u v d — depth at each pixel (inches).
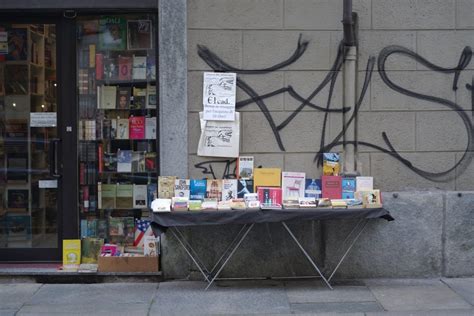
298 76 267.1
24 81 281.7
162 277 266.8
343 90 267.3
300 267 267.6
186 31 263.9
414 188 270.7
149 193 282.7
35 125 280.8
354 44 264.8
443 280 265.9
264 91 266.8
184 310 231.6
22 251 280.4
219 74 264.8
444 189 271.1
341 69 267.1
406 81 269.1
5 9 268.8
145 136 281.9
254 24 265.7
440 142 270.5
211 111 264.4
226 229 265.4
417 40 268.4
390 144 269.4
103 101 282.0
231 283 263.7
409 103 269.3
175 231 265.3
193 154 266.8
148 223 280.7
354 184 263.9
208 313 228.5
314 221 266.1
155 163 281.9
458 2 268.7
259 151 267.4
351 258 267.6
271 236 266.8
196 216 243.8
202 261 266.5
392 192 268.7
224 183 263.1
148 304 237.9
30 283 264.7
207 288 256.1
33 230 282.2
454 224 267.6
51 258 280.4
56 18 278.8
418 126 269.7
